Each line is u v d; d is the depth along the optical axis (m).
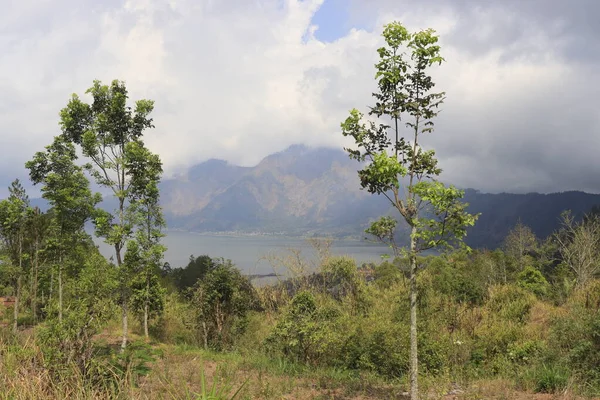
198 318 13.21
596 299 13.34
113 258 9.41
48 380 4.82
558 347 9.37
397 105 5.94
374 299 16.97
